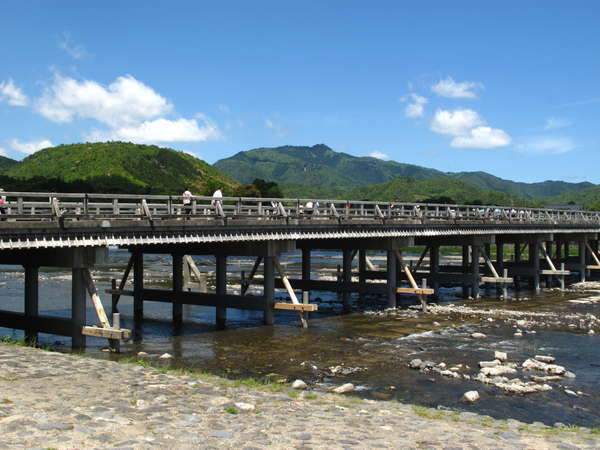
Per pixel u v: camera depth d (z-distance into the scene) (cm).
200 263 7962
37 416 1053
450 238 4481
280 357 2327
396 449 1033
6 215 1906
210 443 990
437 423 1280
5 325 2462
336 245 3834
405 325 3125
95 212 2375
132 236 2294
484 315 3503
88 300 4025
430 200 14700
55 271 6391
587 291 5012
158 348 2489
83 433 986
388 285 3681
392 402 1581
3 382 1292
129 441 965
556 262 6041
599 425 1554
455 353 2438
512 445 1119
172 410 1165
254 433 1059
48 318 2317
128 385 1348
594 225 6056
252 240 2806
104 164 14838
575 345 2638
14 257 2431
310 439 1050
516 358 2364
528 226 4891
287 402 1343
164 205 2456
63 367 1496
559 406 1722
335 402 1427
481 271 5384
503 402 1748
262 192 11762
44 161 16275
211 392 1351
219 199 2645
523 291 4997
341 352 2431
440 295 4681
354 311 3681
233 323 3169
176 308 3297
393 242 3653
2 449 888
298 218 2991
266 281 3014
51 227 2017
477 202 15650
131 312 3544
